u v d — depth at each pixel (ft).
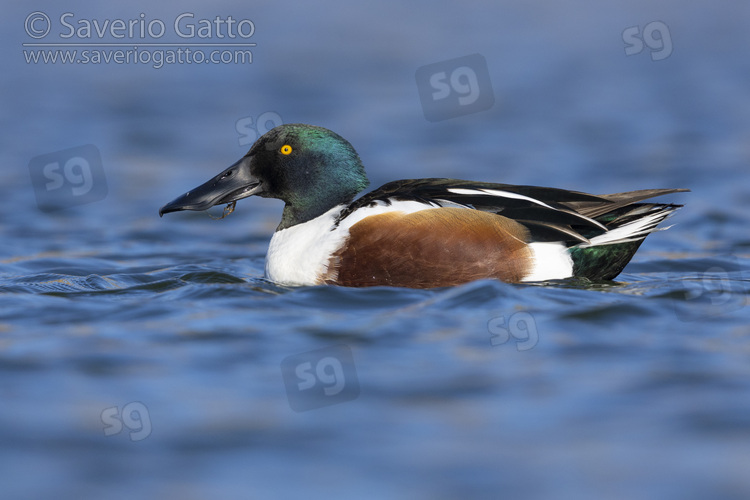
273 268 44.06
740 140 77.77
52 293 41.60
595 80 100.63
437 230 40.96
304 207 45.21
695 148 75.56
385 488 24.79
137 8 112.98
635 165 71.20
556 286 40.52
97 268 49.65
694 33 120.06
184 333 35.50
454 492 24.52
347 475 25.44
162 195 66.23
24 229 58.03
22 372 31.81
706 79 100.63
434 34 119.34
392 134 81.41
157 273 47.11
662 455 26.08
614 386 30.22
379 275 41.52
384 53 110.63
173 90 96.99
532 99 93.40
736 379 30.53
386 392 30.17
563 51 112.16
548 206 41.73
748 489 24.43
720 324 35.76
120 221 60.54
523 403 29.25
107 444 27.14
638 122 84.64
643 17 126.82
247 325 36.29
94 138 79.87
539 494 24.36
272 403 29.63
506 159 73.67
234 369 32.09
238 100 92.79
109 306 38.99
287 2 133.18
